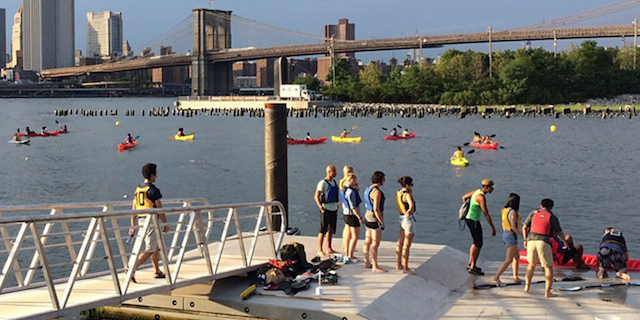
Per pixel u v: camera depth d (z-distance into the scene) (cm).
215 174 5269
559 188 4334
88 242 1134
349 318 1248
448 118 13062
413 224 1516
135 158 6556
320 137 8981
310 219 3284
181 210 1287
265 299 1341
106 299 1160
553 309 1337
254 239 1488
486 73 17075
